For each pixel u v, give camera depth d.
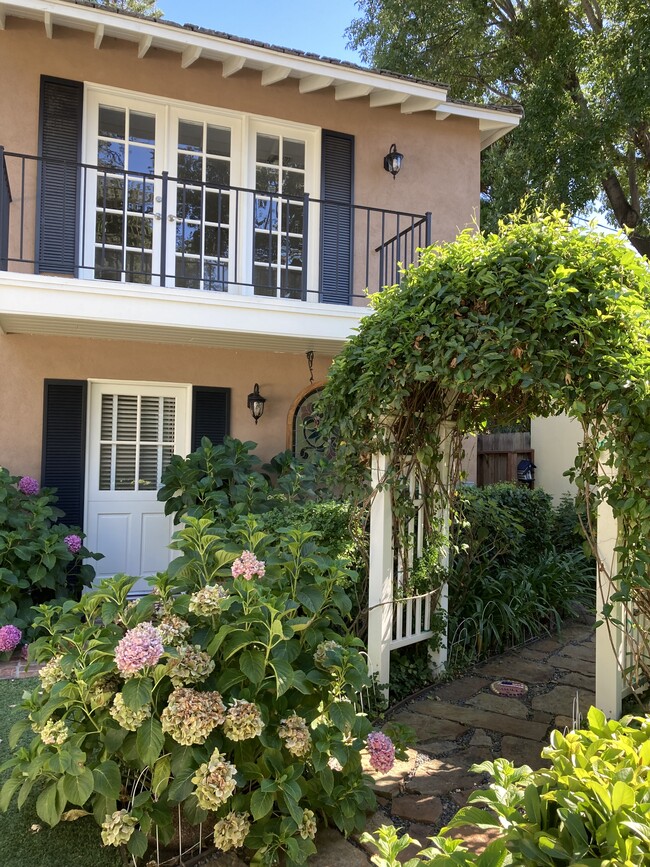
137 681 2.10
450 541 4.29
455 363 3.02
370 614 3.72
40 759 2.15
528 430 10.70
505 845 1.38
